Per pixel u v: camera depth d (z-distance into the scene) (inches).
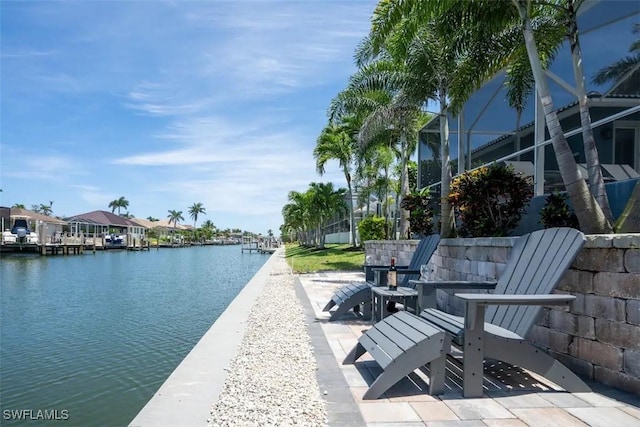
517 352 127.3
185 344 299.6
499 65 309.0
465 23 272.2
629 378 125.3
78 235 2426.2
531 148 312.8
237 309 297.1
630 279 124.7
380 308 235.5
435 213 450.6
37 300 537.0
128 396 203.5
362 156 649.0
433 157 505.0
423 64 367.2
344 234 1815.9
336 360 168.6
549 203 237.0
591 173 203.6
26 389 213.3
